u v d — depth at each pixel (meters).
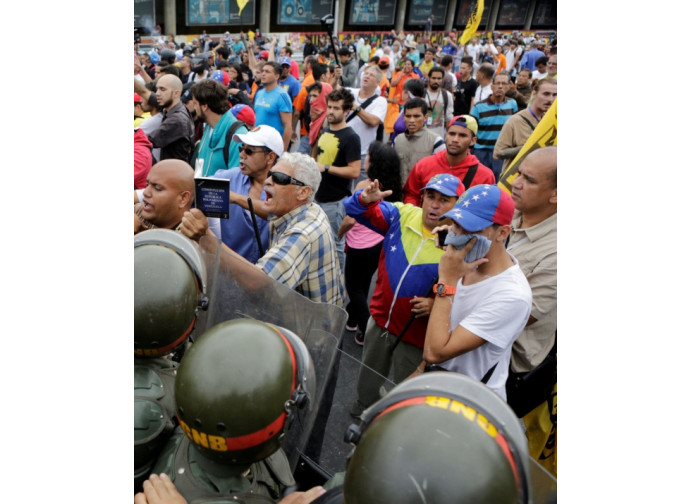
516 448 0.89
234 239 2.64
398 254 2.41
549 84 4.14
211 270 1.65
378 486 0.83
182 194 2.20
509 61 16.50
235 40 16.08
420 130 4.60
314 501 1.11
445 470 0.80
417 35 20.31
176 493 1.10
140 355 1.37
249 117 4.54
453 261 1.78
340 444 1.44
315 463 1.43
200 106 3.78
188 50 11.73
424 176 3.72
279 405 1.08
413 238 2.39
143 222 2.27
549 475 0.99
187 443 1.24
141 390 1.34
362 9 19.48
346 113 4.32
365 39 18.84
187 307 1.39
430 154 4.57
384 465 0.83
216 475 1.16
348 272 3.59
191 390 1.06
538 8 23.00
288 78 7.84
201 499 1.10
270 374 1.07
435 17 20.91
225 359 1.07
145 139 3.50
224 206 1.82
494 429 0.89
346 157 4.30
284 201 2.30
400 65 15.17
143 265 1.36
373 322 2.62
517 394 2.12
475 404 0.91
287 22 18.31
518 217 2.32
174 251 1.46
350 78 9.71
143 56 10.59
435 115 6.80
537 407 2.20
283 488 1.33
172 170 2.18
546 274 2.07
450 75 8.57
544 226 2.14
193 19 16.66
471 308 1.85
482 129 5.92
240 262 1.65
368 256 3.47
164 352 1.39
